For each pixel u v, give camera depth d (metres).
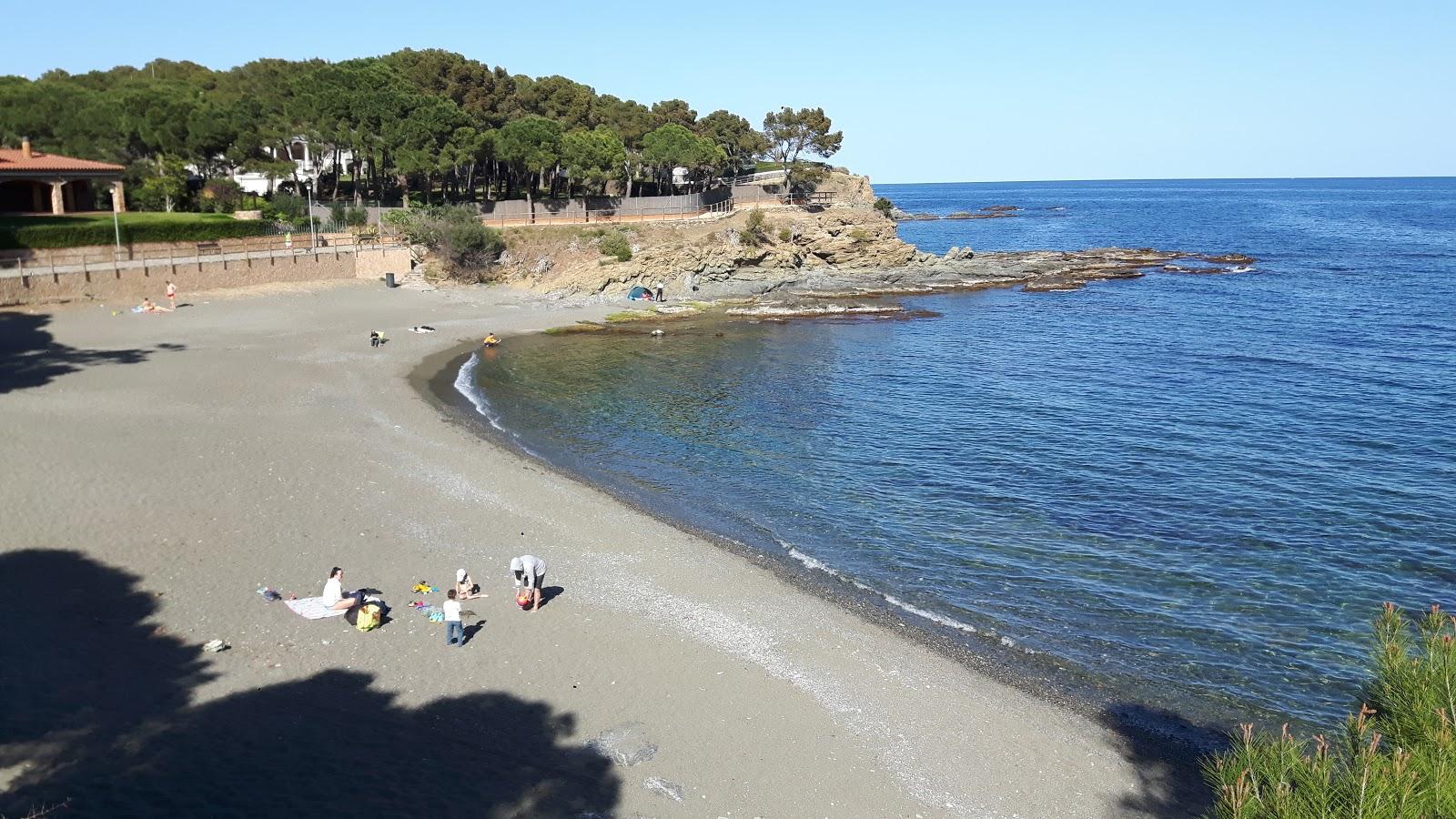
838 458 36.91
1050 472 35.41
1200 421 42.84
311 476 30.81
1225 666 21.42
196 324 55.44
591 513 29.33
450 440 36.34
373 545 25.80
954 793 16.70
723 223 99.81
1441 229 163.12
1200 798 16.73
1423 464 36.34
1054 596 24.97
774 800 16.17
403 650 20.25
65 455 30.98
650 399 45.62
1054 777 17.28
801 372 52.81
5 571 22.52
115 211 68.94
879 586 25.33
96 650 19.20
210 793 15.01
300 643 20.20
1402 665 10.53
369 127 86.69
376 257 74.50
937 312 74.38
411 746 16.80
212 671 18.81
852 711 19.08
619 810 15.55
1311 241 141.38
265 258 67.31
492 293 74.88
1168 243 141.38
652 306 73.25
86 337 50.09
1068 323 70.62
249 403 39.41
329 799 15.11
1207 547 28.36
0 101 79.81
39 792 14.66
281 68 111.38
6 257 56.38
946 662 21.22
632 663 20.42
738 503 31.47
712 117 131.38
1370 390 48.72
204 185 81.81
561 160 97.25
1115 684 20.61
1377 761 8.89
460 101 108.62
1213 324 70.12
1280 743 10.37
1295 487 33.75
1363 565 26.98
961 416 43.72
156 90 86.06
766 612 23.16
